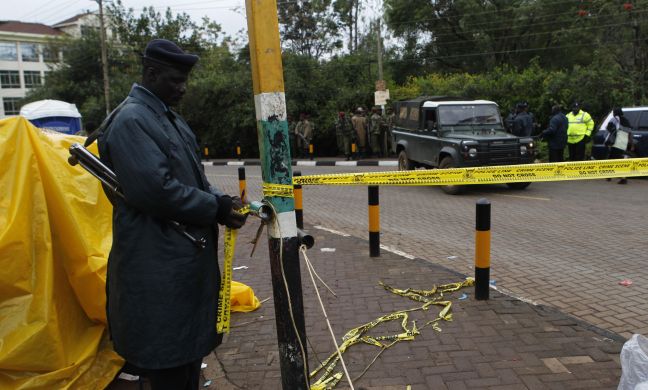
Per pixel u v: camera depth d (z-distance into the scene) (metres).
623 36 18.44
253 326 4.33
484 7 29.25
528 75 19.69
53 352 2.99
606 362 3.52
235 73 26.98
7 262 2.86
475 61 31.58
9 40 67.31
